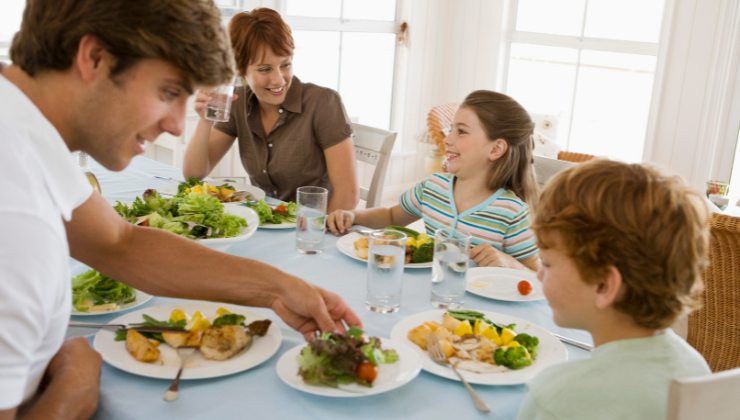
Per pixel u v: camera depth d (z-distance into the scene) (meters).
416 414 1.03
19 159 0.79
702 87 4.06
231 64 0.97
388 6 4.86
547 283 1.00
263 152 2.46
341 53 4.66
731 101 4.04
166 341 1.17
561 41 4.62
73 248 1.23
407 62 4.93
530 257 1.89
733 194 4.14
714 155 4.12
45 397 0.94
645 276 0.91
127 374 1.10
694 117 4.11
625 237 0.91
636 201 0.92
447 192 2.05
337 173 2.40
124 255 1.26
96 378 1.02
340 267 1.63
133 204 1.84
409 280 1.59
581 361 0.97
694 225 0.93
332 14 4.54
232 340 1.15
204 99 2.33
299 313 1.26
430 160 4.83
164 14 0.85
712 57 3.99
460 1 4.99
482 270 1.63
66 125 0.91
